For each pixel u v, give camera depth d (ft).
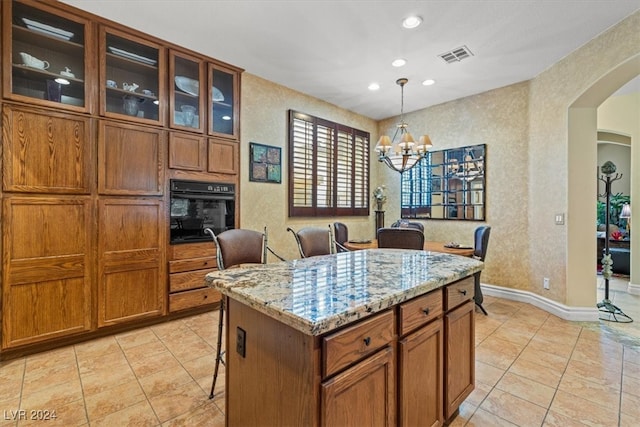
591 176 10.66
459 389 5.57
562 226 11.02
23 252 7.77
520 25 8.77
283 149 13.48
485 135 13.78
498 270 13.42
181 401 6.14
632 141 14.29
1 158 7.48
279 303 3.57
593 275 10.66
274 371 3.69
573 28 8.93
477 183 14.05
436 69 11.60
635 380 6.96
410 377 4.40
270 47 10.11
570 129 10.69
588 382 6.88
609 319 10.78
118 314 9.17
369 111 16.72
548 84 11.44
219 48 10.23
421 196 16.22
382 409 3.96
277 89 13.17
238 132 11.82
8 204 7.57
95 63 8.78
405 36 9.36
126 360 7.73
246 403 4.18
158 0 7.88
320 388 3.20
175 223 10.25
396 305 4.21
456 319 5.45
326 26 8.91
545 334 9.48
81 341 8.72
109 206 9.02
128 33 9.20
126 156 9.29
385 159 12.44
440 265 5.89
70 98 8.61
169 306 10.08
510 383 6.84
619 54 8.68
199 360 7.76
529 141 12.38
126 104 9.59
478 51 10.24
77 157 8.50
